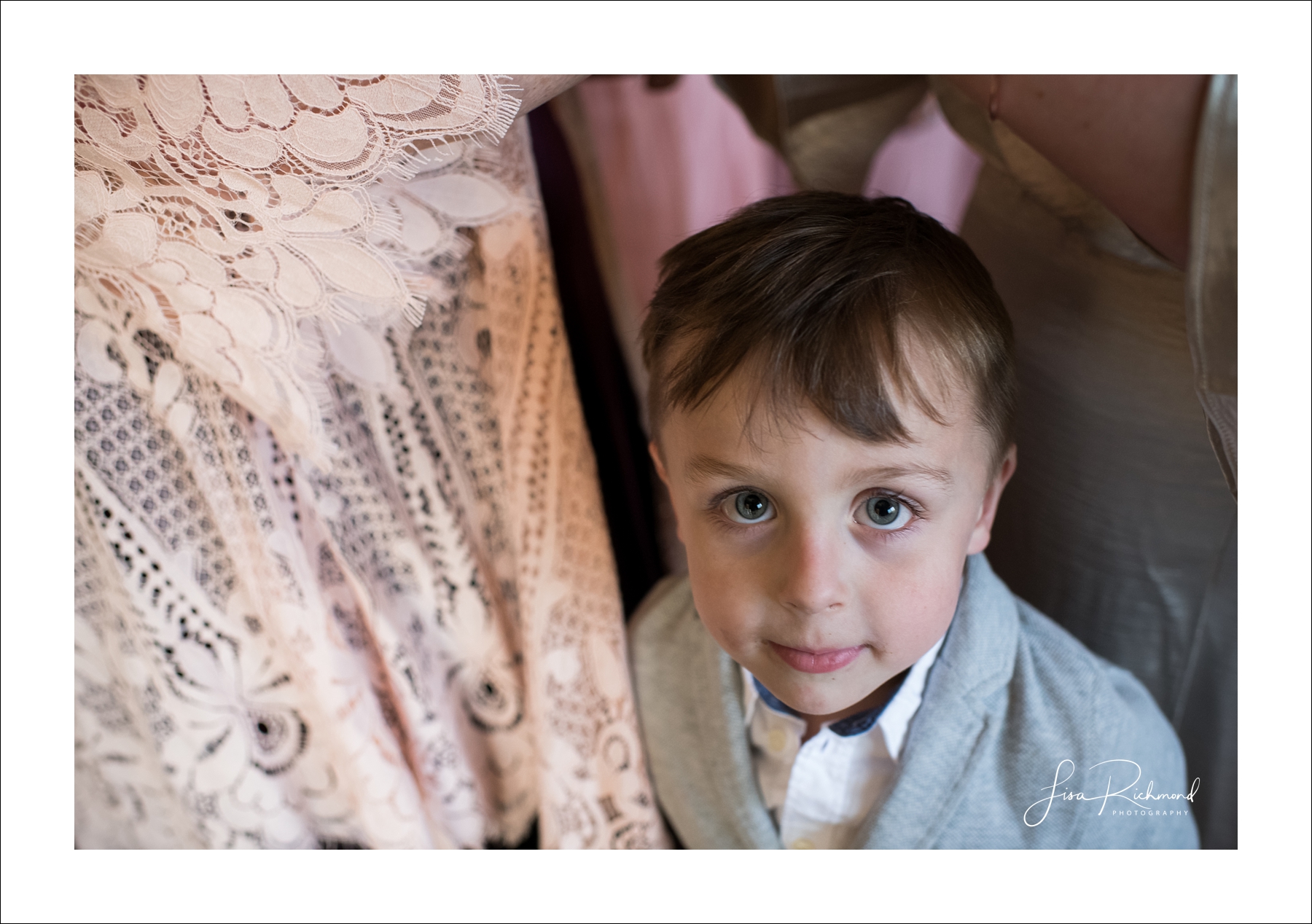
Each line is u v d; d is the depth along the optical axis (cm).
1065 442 77
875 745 68
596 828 73
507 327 69
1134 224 66
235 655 69
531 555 70
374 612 70
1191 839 75
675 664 75
